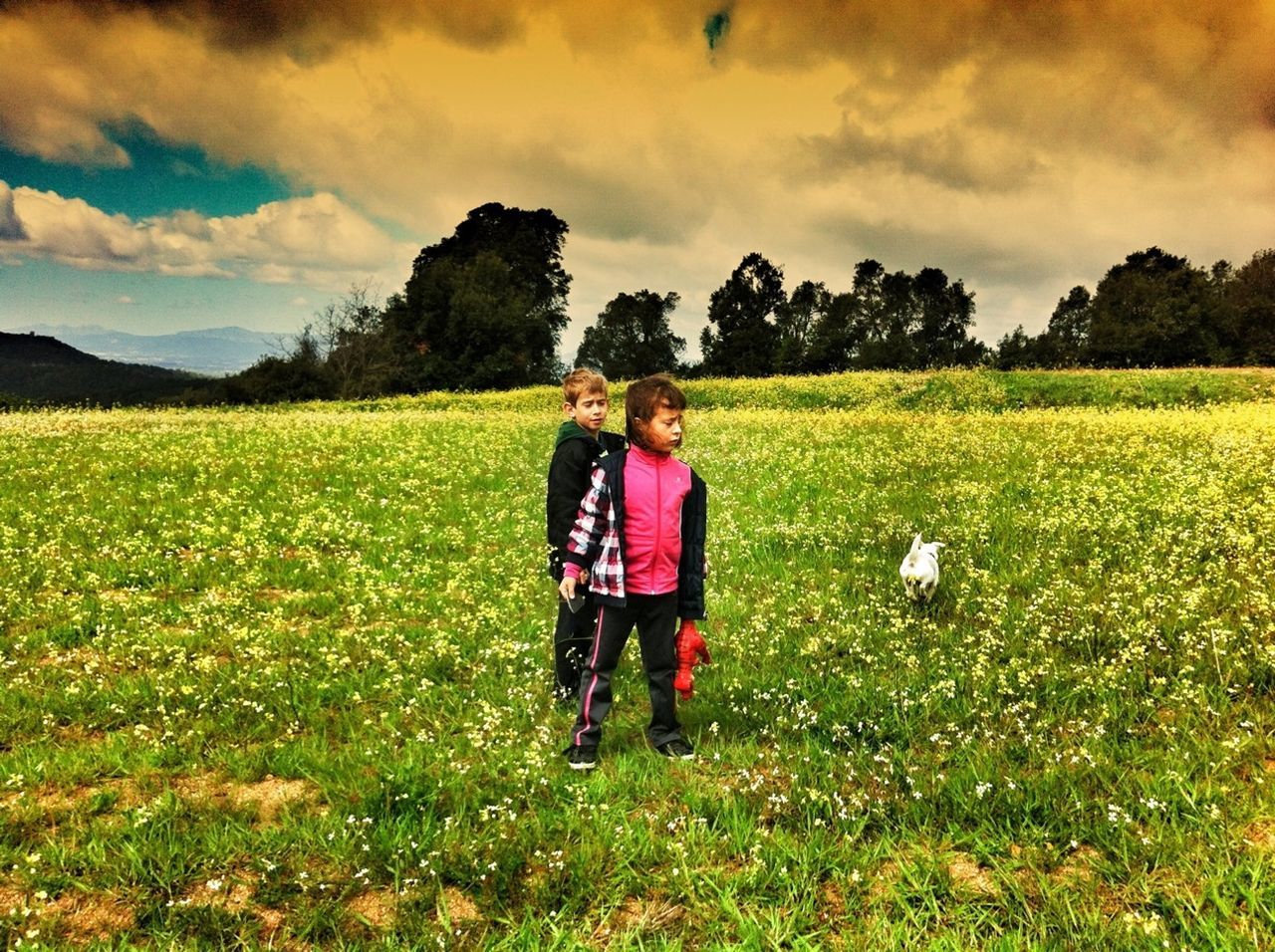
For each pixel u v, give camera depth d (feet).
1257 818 11.35
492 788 12.91
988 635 18.69
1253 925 9.30
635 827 11.82
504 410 113.60
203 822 11.82
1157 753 13.14
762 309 320.91
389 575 25.48
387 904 10.26
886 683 16.65
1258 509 29.35
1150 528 28.55
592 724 13.73
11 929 9.48
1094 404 95.35
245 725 15.12
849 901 10.00
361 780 13.16
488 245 301.63
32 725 14.96
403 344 245.04
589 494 13.80
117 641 19.12
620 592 13.44
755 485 40.83
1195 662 16.76
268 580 25.17
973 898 10.12
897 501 35.68
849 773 13.10
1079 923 9.44
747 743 14.28
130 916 9.92
